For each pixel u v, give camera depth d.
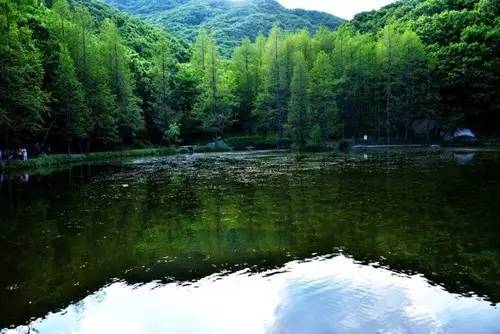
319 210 16.56
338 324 7.20
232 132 80.06
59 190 24.00
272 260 10.76
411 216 14.98
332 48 79.19
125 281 9.71
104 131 55.38
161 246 12.33
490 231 12.72
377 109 69.62
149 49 100.06
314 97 63.81
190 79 78.50
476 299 8.11
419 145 62.84
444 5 92.00
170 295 8.83
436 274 9.40
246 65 80.75
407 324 7.17
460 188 20.77
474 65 67.19
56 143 53.84
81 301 8.70
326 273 9.62
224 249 11.85
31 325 7.73
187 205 18.66
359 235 12.73
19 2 45.69
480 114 68.94
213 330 7.35
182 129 74.19
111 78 59.88
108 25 64.94
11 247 12.59
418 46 66.50
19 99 35.56
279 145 68.62
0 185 26.56
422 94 67.31
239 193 21.53
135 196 21.52
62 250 12.17
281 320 7.46
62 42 51.84
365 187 22.11
